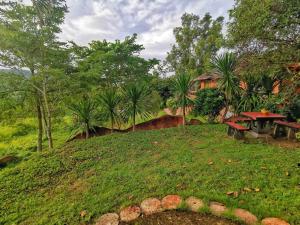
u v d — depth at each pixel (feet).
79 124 24.32
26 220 9.60
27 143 30.01
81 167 14.65
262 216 7.78
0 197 11.65
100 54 38.99
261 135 17.02
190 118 27.58
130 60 47.73
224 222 7.89
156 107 28.27
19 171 14.65
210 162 12.71
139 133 21.91
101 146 18.44
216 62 23.48
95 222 8.73
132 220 8.66
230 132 18.53
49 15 20.86
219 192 9.43
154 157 15.12
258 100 22.86
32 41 19.94
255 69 19.12
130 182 11.57
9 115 24.17
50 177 13.62
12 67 21.31
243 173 10.83
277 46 17.33
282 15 14.74
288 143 15.58
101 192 11.05
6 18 19.58
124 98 23.75
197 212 8.58
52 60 22.00
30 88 22.16
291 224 7.28
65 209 9.89
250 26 16.63
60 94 23.77
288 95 18.52
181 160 13.75
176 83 23.86
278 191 9.00
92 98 24.97
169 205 9.18
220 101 25.44
